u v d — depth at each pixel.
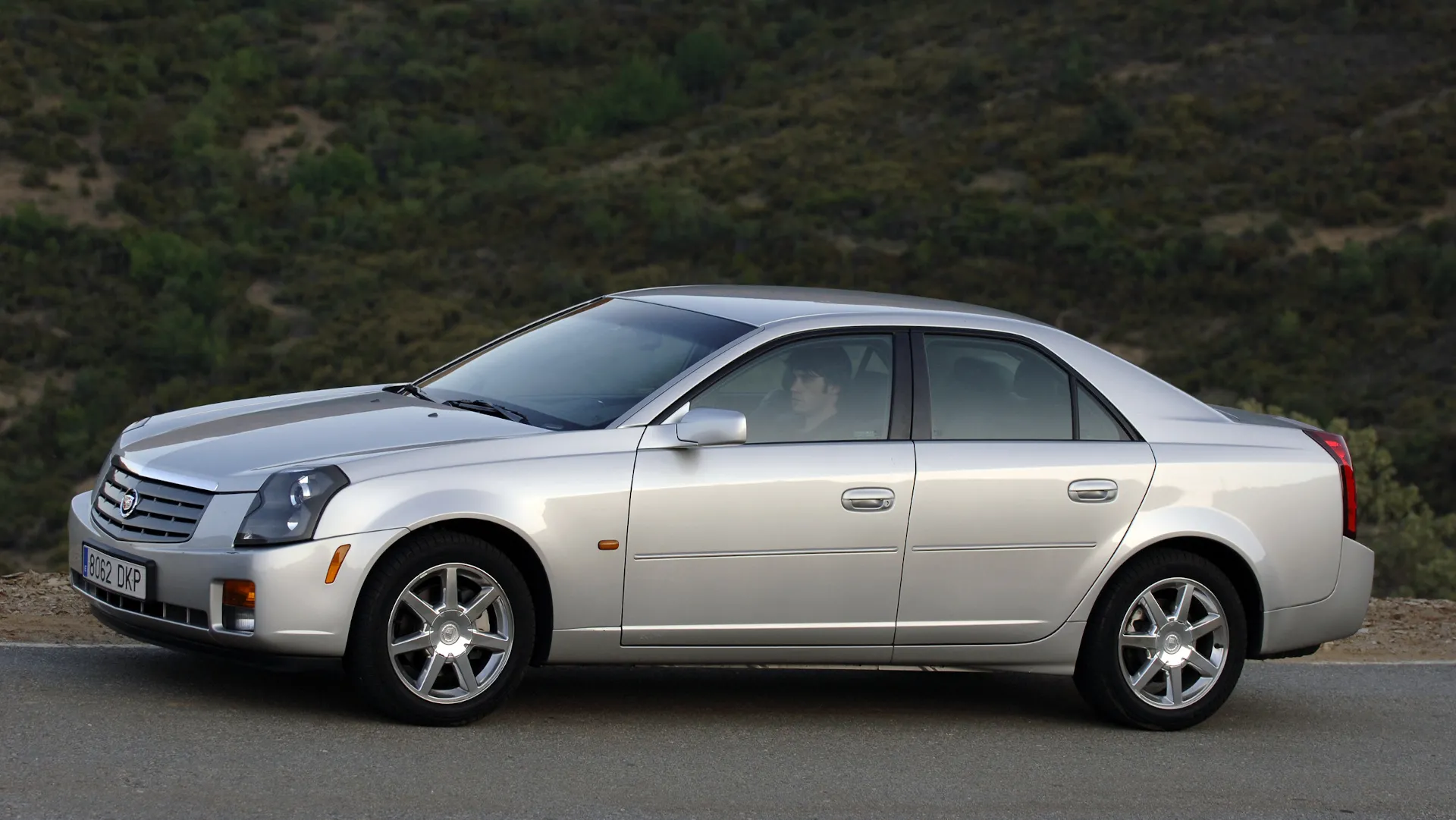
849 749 13.38
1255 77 135.00
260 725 12.52
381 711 12.66
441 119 143.25
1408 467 79.25
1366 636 21.58
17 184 109.94
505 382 14.61
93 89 126.81
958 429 14.30
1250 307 101.50
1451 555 54.19
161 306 93.56
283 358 89.44
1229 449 15.29
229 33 144.50
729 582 13.41
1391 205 112.19
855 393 14.07
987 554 14.18
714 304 14.95
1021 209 114.88
